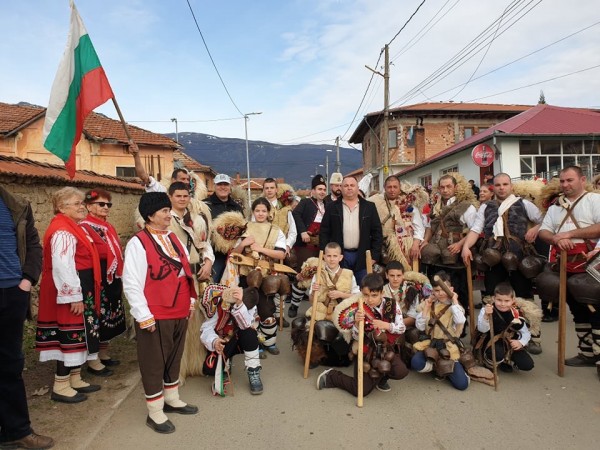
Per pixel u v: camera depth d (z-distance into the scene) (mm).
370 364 3889
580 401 3742
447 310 4234
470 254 5125
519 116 20031
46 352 3785
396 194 5766
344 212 5348
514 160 17688
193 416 3586
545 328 5957
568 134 17031
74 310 3730
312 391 4078
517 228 4996
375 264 5555
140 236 3377
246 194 6746
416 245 5652
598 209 4262
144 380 3346
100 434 3305
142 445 3145
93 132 19391
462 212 5523
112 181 9797
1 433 3023
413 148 32812
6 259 2975
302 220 6887
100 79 4676
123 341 5555
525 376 4336
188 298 3566
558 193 4781
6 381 2979
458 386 4043
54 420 3479
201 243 4520
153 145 20438
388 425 3396
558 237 4348
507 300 4203
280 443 3150
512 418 3473
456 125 32688
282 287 4777
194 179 5133
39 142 17094
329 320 4605
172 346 3508
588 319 4520
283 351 5324
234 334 4086
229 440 3203
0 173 5512
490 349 4297
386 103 19906
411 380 4324
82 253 3908
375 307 4074
